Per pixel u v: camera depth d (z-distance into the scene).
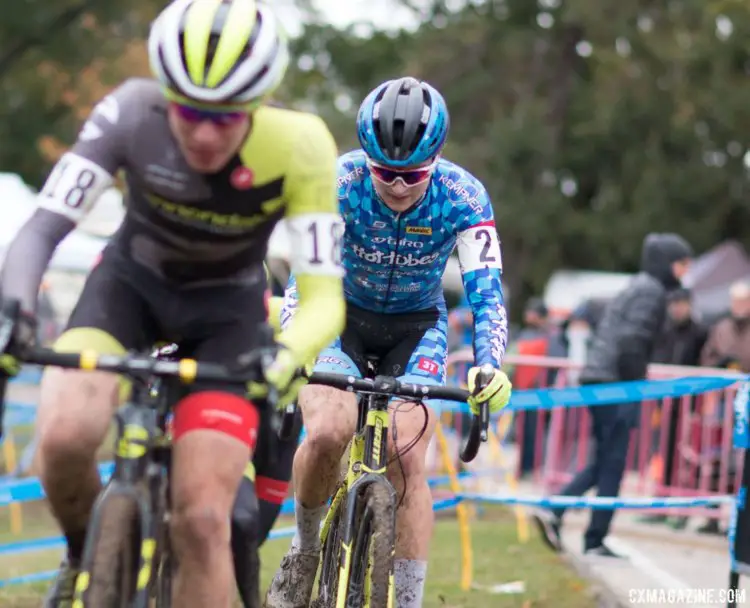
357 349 13.70
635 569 20.64
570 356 34.28
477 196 13.08
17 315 8.44
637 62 95.69
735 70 98.44
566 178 105.38
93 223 36.69
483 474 26.86
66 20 64.12
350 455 12.30
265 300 10.30
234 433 9.26
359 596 11.02
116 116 9.34
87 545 8.48
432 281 13.59
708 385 18.62
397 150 11.88
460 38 96.44
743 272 63.19
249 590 9.93
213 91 8.45
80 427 9.11
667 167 100.38
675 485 27.02
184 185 9.30
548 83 99.19
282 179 9.50
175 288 9.89
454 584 18.91
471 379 11.50
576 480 22.56
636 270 103.94
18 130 70.75
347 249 13.36
